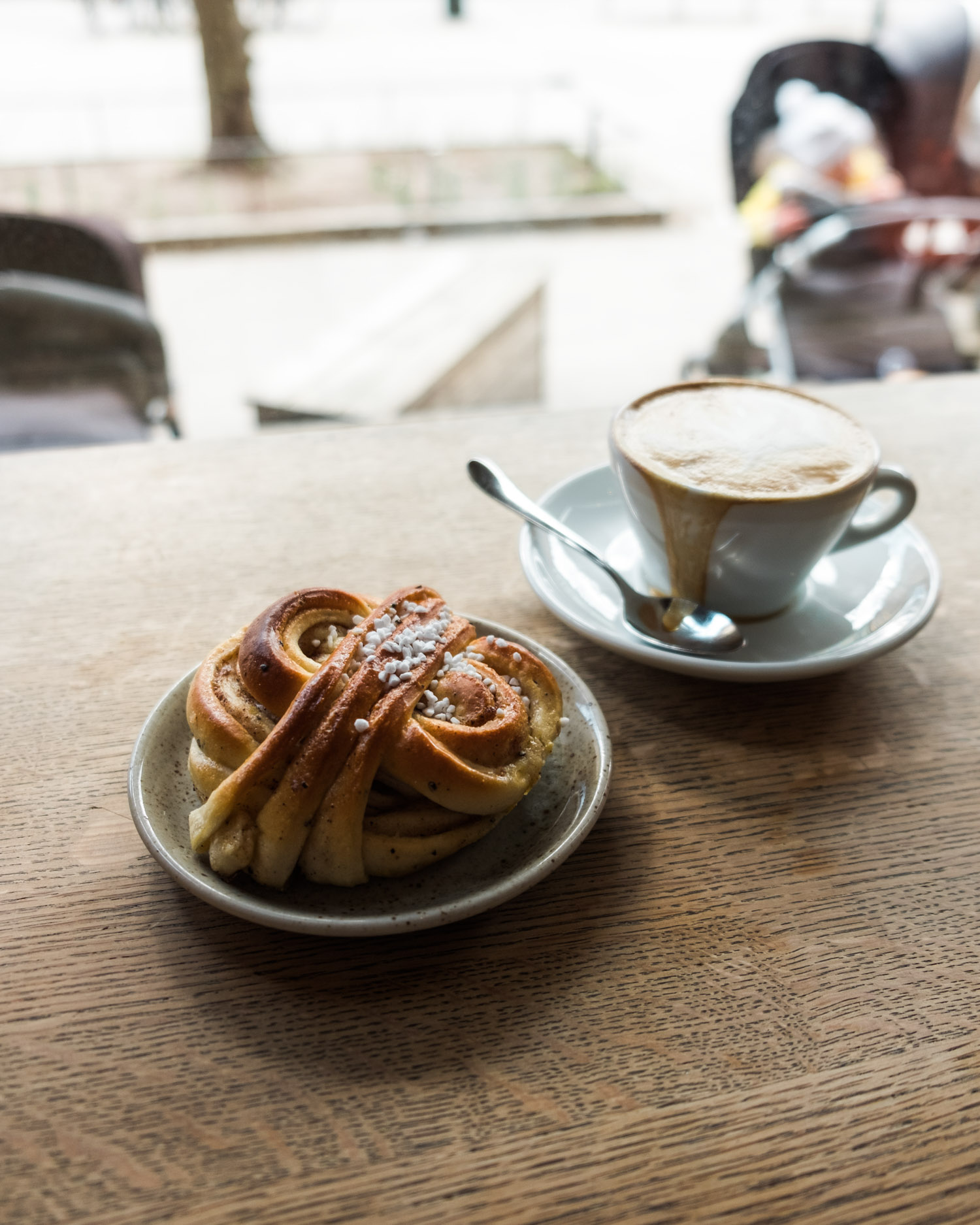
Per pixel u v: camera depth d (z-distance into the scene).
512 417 0.62
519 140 2.39
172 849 0.32
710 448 0.43
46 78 2.48
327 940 0.33
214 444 0.58
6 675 0.42
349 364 1.30
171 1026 0.31
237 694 0.34
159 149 2.20
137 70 2.58
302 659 0.34
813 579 0.47
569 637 0.45
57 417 0.89
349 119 2.45
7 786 0.37
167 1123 0.29
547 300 1.64
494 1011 0.31
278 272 1.80
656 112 2.51
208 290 1.74
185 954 0.33
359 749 0.32
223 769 0.33
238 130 2.25
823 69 1.32
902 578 0.45
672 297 1.71
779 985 0.32
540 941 0.33
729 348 1.20
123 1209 0.27
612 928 0.34
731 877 0.35
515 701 0.35
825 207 1.22
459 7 3.33
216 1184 0.28
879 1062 0.30
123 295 1.05
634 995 0.32
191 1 2.11
